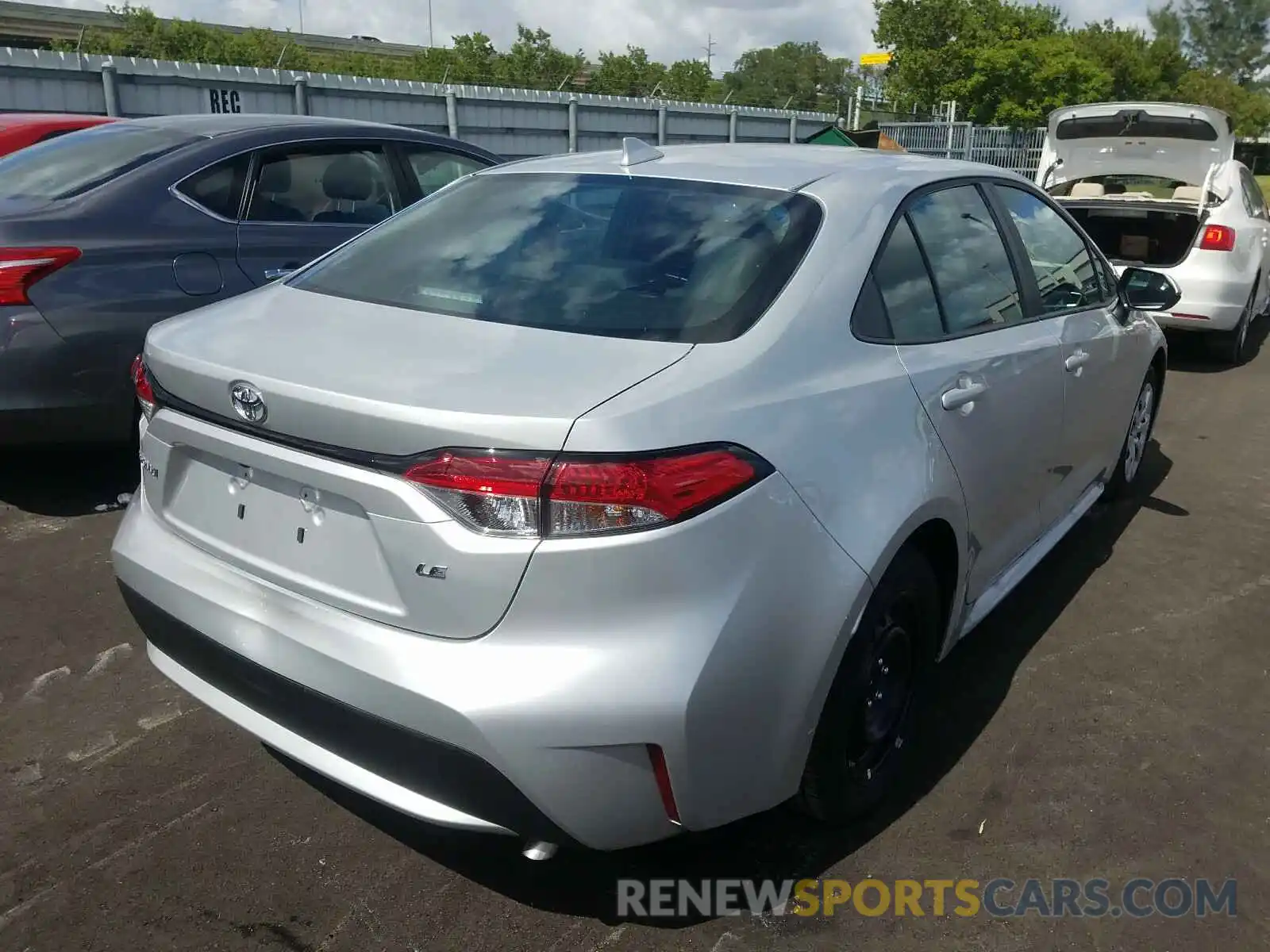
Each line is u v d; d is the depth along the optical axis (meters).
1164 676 3.54
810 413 2.34
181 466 2.53
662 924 2.41
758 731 2.20
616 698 1.99
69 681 3.36
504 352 2.27
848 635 2.34
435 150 5.97
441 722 2.01
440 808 2.13
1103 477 4.52
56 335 4.25
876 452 2.47
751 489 2.13
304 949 2.32
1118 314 4.31
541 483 1.96
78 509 4.75
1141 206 8.09
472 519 1.99
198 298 4.67
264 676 2.27
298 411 2.16
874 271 2.73
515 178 3.23
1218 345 8.33
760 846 2.66
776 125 18.50
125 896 2.46
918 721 2.92
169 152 4.87
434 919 2.42
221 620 2.35
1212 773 3.01
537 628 2.00
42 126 7.63
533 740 1.98
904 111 35.91
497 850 2.65
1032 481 3.47
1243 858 2.66
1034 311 3.56
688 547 2.03
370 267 2.92
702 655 2.04
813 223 2.70
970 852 2.66
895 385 2.62
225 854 2.61
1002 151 19.11
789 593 2.20
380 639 2.11
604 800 2.05
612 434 1.99
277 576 2.30
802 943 2.36
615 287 2.55
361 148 5.57
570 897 2.49
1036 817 2.79
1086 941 2.38
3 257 4.14
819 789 2.50
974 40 34.28
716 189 2.88
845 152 3.38
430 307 2.61
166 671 2.60
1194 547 4.64
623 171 3.07
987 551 3.20
